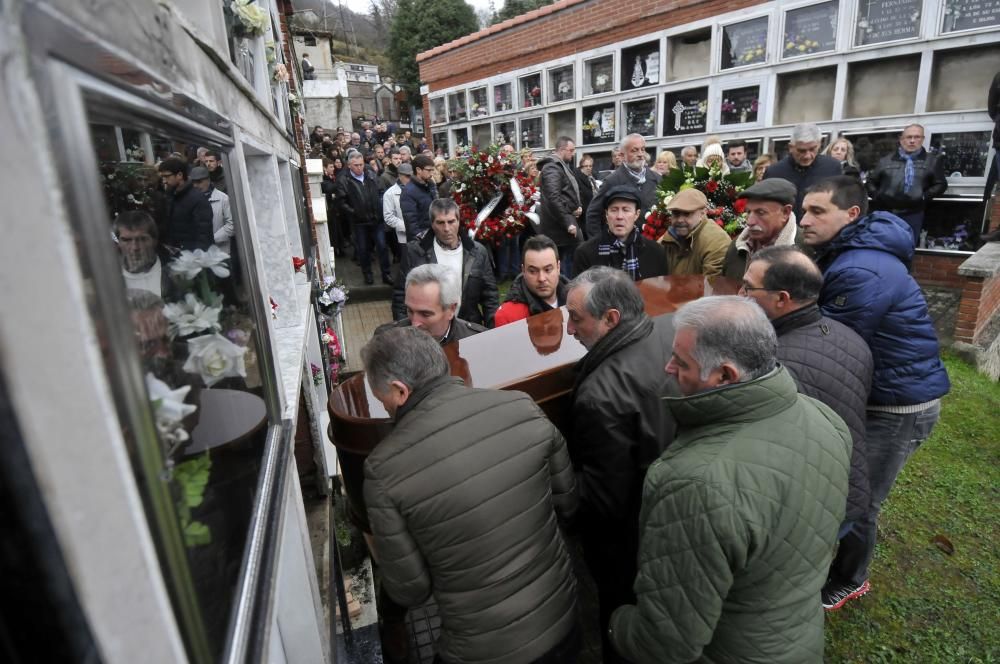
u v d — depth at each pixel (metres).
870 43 5.21
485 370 1.87
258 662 0.82
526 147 8.48
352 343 5.39
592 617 2.33
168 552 0.59
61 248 0.43
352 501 1.76
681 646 1.25
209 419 0.87
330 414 1.71
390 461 1.32
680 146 6.66
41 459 0.43
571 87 7.64
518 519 1.37
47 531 0.44
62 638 0.47
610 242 3.29
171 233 0.83
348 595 2.24
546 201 5.50
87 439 0.46
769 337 1.26
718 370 1.27
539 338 2.10
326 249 5.29
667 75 6.61
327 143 9.88
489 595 1.37
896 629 2.25
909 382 2.06
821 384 1.77
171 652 0.55
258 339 1.26
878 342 2.07
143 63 0.68
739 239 2.95
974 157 5.04
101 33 0.55
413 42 20.58
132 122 0.66
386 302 6.69
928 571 2.52
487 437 1.36
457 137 9.69
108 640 0.48
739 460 1.21
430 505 1.30
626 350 1.65
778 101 5.88
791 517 1.21
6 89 0.40
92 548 0.46
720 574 1.19
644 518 1.33
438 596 1.40
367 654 2.03
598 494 1.70
